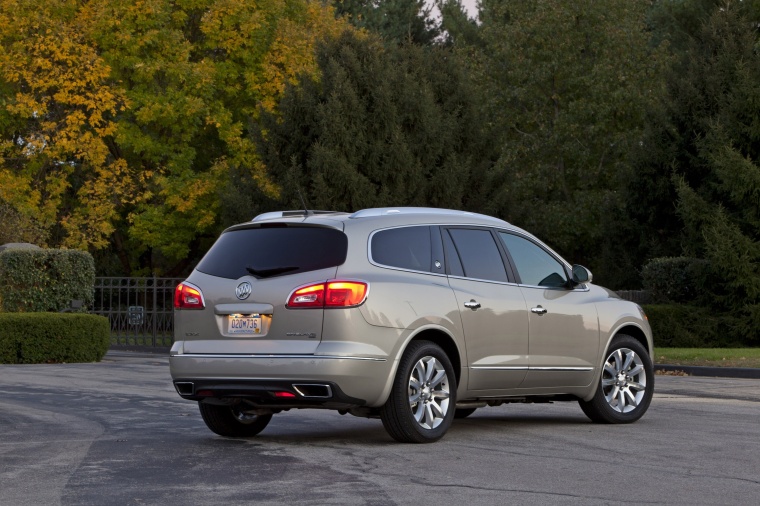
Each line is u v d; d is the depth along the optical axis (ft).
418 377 35.06
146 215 127.75
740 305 99.81
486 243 38.50
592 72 145.28
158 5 123.24
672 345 98.73
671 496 26.02
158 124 132.16
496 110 151.64
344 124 102.94
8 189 120.98
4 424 41.01
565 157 152.97
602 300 41.83
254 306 34.30
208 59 128.98
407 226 36.19
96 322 80.74
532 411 46.70
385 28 199.72
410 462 31.17
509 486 27.30
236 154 129.29
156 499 25.59
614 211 126.31
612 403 41.52
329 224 34.65
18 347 77.56
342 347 33.14
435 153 108.37
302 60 126.11
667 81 116.26
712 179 105.70
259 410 35.94
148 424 41.01
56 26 118.73
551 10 146.41
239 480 28.14
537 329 38.78
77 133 122.62
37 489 26.94
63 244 122.83
